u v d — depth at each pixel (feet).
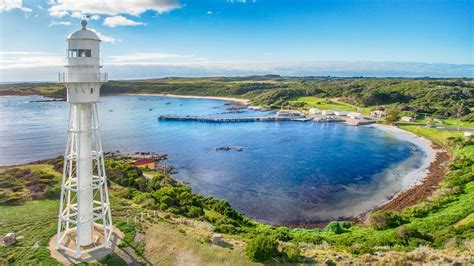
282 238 153.17
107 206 129.18
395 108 631.56
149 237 131.85
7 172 233.14
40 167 252.83
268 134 506.07
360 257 121.08
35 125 556.10
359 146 419.13
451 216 174.09
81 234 120.67
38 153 373.20
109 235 129.18
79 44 107.65
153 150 397.19
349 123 596.70
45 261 112.27
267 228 178.60
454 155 350.43
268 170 315.58
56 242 124.16
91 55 109.81
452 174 274.36
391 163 339.57
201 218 172.76
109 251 120.16
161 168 313.12
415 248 131.34
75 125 116.47
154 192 200.54
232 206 228.43
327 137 480.23
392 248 132.98
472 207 184.44
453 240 135.85
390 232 159.84
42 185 199.72
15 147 400.67
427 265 109.91
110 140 455.63
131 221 145.89
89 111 115.65
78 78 108.37
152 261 116.88
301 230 181.27
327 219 207.41
